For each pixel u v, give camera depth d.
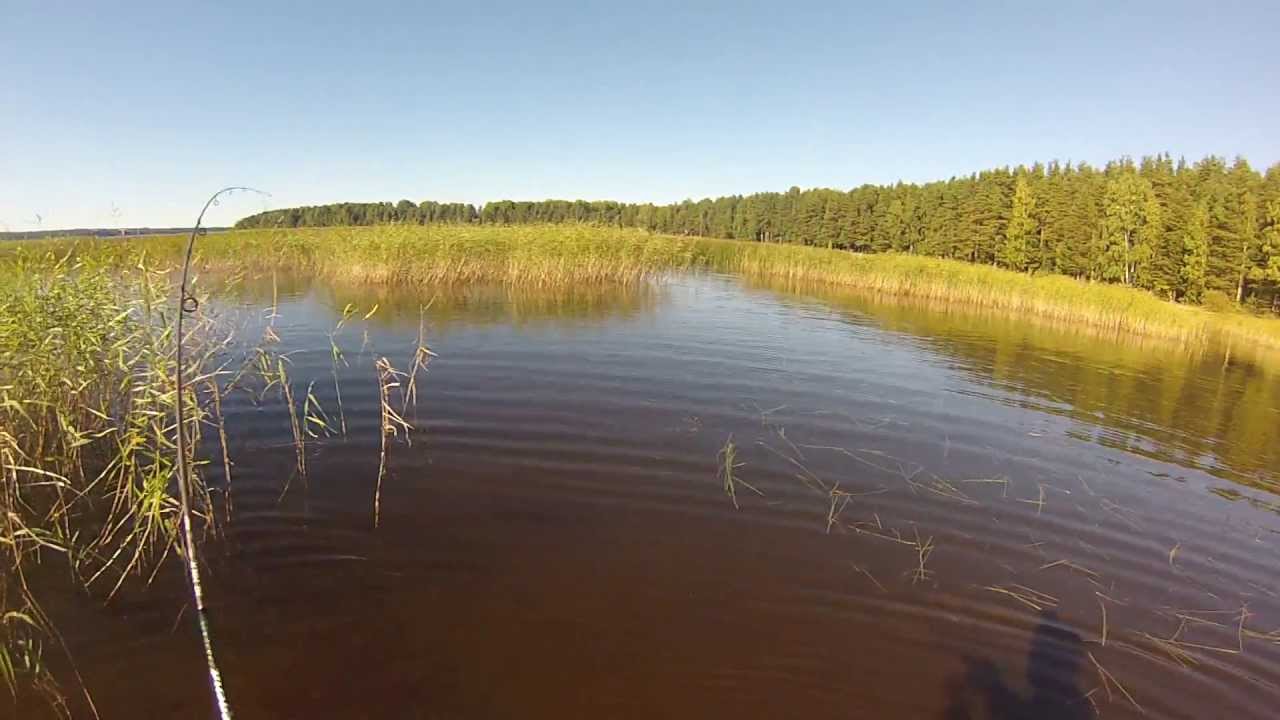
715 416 9.09
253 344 11.90
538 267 23.22
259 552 5.40
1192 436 9.80
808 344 14.67
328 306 17.08
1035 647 4.66
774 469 7.43
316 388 9.66
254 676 4.02
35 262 6.96
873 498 6.87
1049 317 23.55
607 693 4.00
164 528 5.55
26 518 5.71
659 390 10.19
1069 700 4.18
